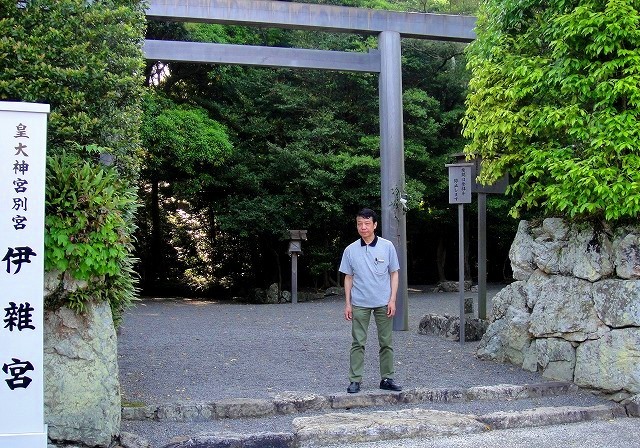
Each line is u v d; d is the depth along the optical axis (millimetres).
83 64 3893
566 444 3760
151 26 13039
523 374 5551
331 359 6332
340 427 3848
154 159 12508
